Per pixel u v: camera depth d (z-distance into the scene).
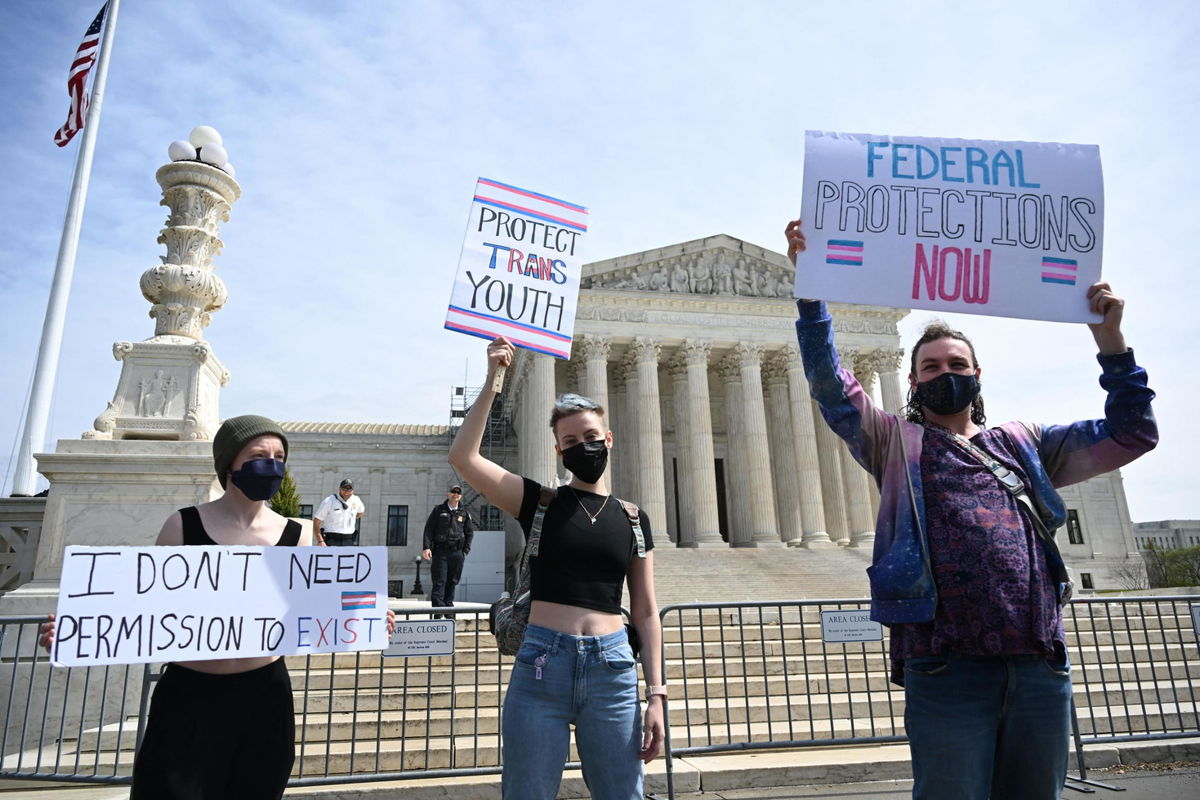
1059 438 3.58
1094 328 3.54
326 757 7.16
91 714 8.60
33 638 8.77
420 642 7.50
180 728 3.50
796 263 3.84
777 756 8.04
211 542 3.89
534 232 4.71
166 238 11.84
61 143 17.06
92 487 9.66
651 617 3.85
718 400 47.72
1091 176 3.85
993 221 3.82
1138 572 56.78
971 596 3.06
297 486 49.56
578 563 3.63
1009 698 3.02
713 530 37.34
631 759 3.45
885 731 8.88
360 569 4.13
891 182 3.91
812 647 12.22
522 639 3.71
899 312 43.31
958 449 3.42
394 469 50.66
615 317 40.00
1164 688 11.45
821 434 42.62
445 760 7.76
